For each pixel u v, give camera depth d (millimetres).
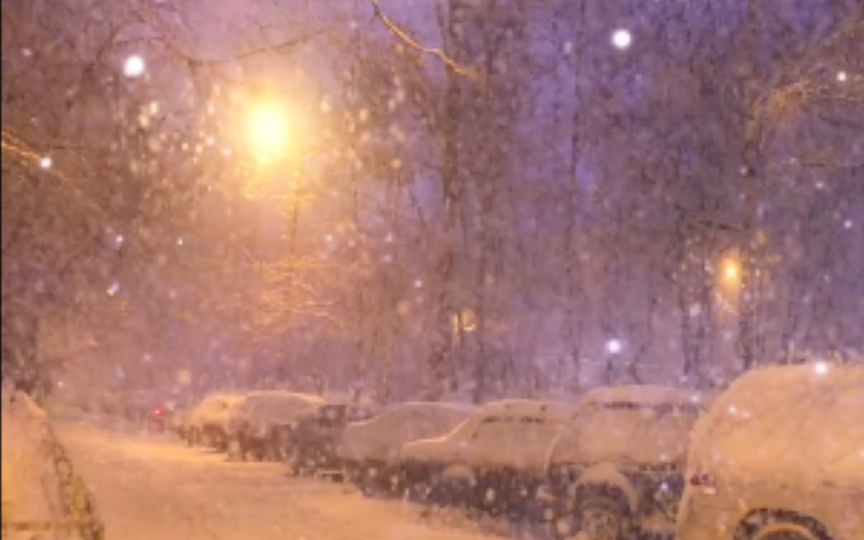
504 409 17375
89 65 9773
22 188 8500
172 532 14922
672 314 35531
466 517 17094
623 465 14305
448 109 31094
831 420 10953
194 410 37312
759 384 11453
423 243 36219
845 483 10531
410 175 34594
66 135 9562
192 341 46875
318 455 24562
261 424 29828
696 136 30953
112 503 18141
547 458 15055
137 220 11719
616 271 35250
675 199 32125
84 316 11086
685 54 30531
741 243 24578
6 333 8078
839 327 29234
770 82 23203
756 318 25422
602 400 14898
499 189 33906
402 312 36438
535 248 35938
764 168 25016
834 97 20922
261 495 20250
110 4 10812
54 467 8094
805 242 28938
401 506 18031
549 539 14852
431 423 20719
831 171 27031
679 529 11234
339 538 14695
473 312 32781
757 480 10836
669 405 14664
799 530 10625
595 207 35250
